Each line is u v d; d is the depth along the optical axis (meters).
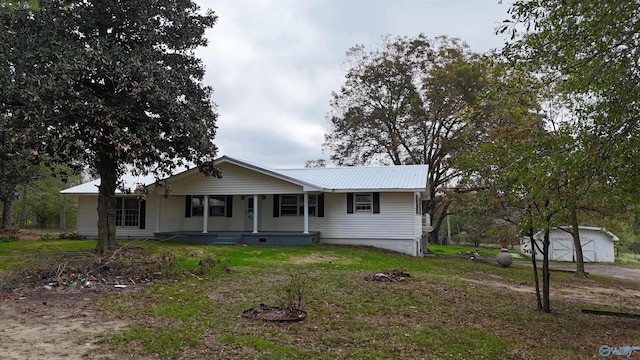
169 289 8.68
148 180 20.70
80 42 12.92
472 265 16.70
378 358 5.29
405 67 29.48
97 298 7.80
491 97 7.62
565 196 5.58
